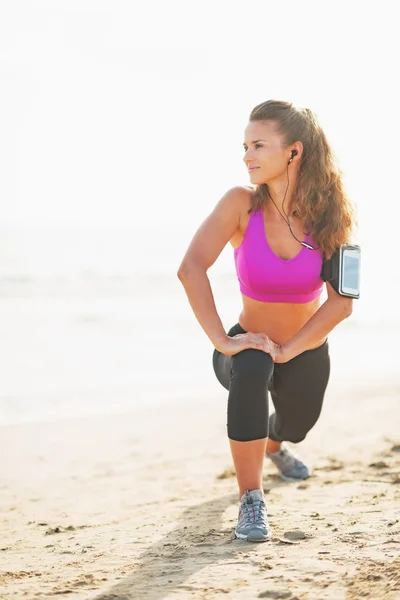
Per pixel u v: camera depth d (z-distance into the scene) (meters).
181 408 8.58
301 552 2.69
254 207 3.13
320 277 3.16
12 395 9.48
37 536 3.49
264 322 3.30
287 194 3.08
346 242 3.15
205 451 6.10
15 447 6.62
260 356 2.95
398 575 2.35
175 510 3.77
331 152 3.13
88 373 11.23
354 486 3.96
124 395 9.55
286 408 3.58
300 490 3.95
